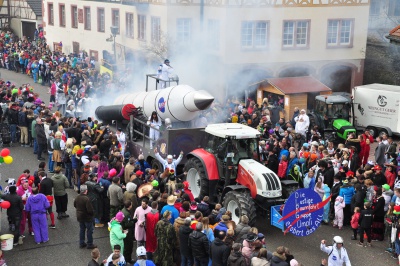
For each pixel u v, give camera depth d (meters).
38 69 37.47
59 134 19.77
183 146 17.88
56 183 16.30
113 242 13.23
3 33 48.75
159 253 13.31
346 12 33.16
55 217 16.80
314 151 18.73
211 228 13.55
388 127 26.03
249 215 14.70
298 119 23.86
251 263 11.66
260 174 15.14
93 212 14.73
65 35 45.62
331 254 13.09
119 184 15.28
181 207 14.09
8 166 21.05
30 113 23.45
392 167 17.70
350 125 25.17
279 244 15.24
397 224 14.30
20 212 14.77
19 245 14.94
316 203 14.27
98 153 17.73
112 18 39.69
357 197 15.79
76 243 15.09
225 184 16.00
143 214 13.79
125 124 22.11
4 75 40.06
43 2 47.78
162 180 16.67
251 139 16.16
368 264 14.22
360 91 26.77
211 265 12.84
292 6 31.97
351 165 18.58
